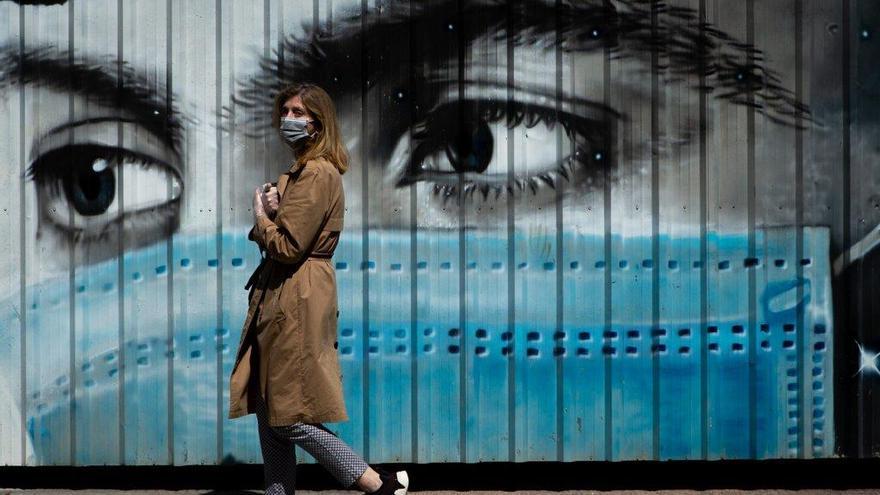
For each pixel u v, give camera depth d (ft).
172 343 15.72
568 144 15.80
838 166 15.98
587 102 15.80
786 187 15.94
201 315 15.72
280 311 12.44
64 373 15.76
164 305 15.71
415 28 15.71
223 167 15.66
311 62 15.66
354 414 15.83
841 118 15.97
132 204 15.66
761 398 16.02
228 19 15.62
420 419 15.85
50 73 15.61
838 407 16.05
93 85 15.64
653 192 15.85
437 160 15.75
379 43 15.70
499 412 15.90
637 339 15.93
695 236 15.90
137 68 15.62
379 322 15.78
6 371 15.75
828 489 16.22
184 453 15.84
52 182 15.66
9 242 15.69
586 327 15.89
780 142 15.94
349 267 15.75
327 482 16.28
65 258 15.69
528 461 15.98
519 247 15.80
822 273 15.99
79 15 15.61
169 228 15.67
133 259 15.70
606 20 15.80
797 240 15.96
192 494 15.83
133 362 15.76
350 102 15.69
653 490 16.14
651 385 15.97
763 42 15.89
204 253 15.70
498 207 15.80
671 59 15.83
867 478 16.70
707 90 15.85
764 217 15.93
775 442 16.06
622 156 15.83
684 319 15.93
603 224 15.85
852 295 16.02
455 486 16.25
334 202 12.80
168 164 15.67
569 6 15.76
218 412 15.83
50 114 15.65
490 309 15.81
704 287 15.92
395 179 15.71
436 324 15.80
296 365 12.41
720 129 15.89
